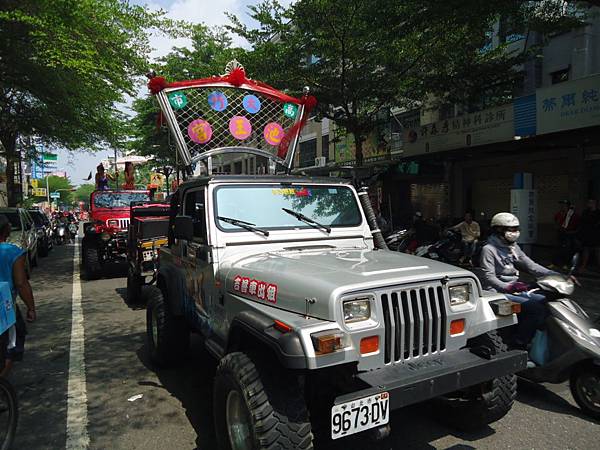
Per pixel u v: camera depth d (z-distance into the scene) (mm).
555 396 4027
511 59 11953
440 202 16109
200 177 4031
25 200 35156
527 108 10305
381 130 16656
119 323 6828
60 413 3891
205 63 17500
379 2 8828
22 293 3893
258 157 5172
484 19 8086
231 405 2770
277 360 2602
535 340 3814
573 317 3645
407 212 17094
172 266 4672
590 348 3465
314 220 3951
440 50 11547
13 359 3766
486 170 14375
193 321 4047
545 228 12602
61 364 5090
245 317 2756
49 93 12055
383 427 2379
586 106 9055
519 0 7508
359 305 2512
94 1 9773
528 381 4359
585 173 11398
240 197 3750
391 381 2387
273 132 5090
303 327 2367
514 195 9922
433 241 11000
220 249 3535
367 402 2270
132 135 15805
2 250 3852
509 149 12281
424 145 13375
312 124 23562
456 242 9406
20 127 14336
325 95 12320
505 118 10898
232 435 2762
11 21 9703
